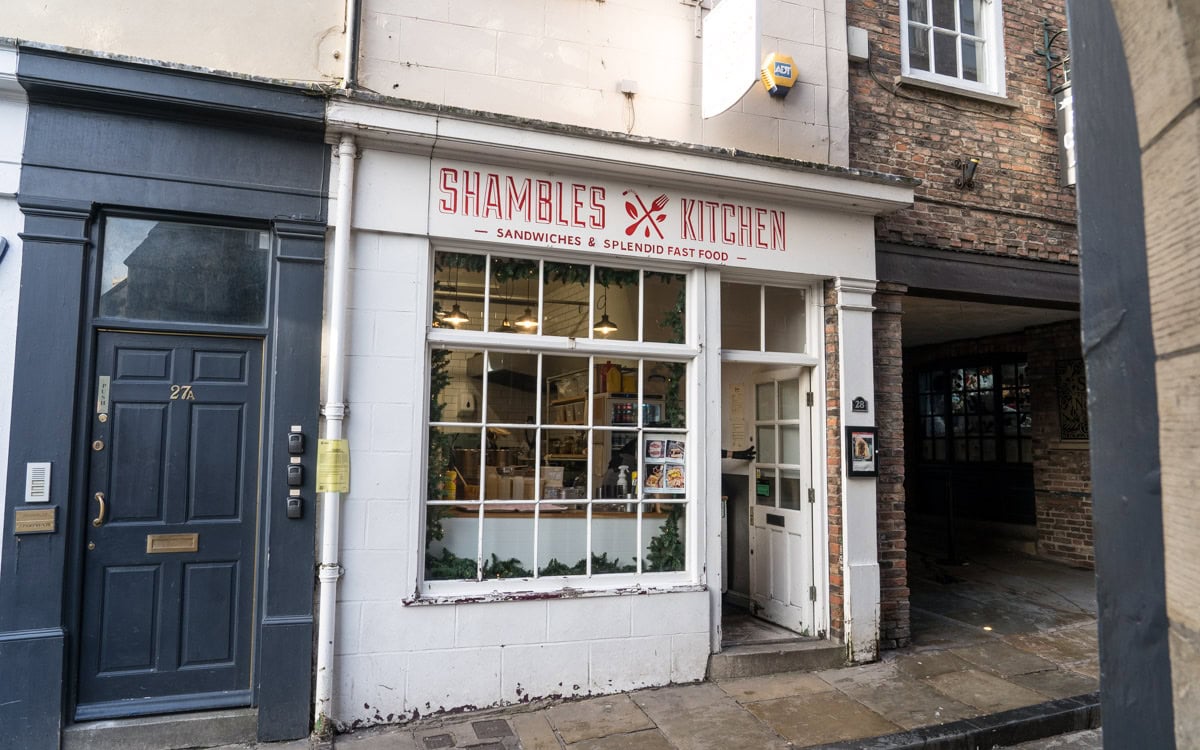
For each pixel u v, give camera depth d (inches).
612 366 207.5
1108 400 49.9
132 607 163.8
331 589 170.4
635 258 205.8
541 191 195.8
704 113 212.7
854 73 242.1
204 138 170.7
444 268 193.6
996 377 404.5
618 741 166.2
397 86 188.5
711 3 221.5
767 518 246.7
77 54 155.9
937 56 262.4
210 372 172.4
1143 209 45.8
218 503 170.6
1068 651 224.5
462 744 165.2
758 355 222.8
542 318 200.8
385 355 181.2
